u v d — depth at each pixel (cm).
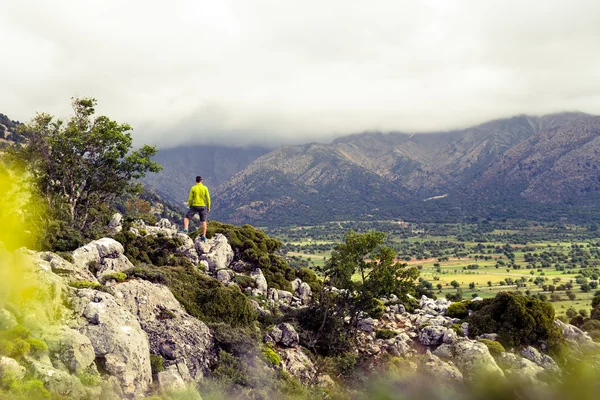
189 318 2252
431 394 1236
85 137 3491
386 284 2873
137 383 1634
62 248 2673
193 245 3394
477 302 3312
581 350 2889
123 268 2559
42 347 1389
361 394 1917
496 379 1014
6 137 13675
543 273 17638
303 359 2434
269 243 4038
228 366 2078
